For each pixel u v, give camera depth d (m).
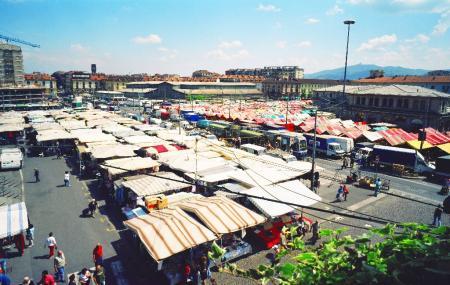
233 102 124.56
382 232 3.90
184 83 145.12
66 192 27.61
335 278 3.36
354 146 46.06
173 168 28.33
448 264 2.89
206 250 16.56
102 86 176.12
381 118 63.00
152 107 96.56
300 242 4.43
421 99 56.47
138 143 37.00
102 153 31.84
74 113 69.00
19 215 17.84
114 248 18.20
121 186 24.11
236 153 32.88
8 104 101.69
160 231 15.34
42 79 160.25
